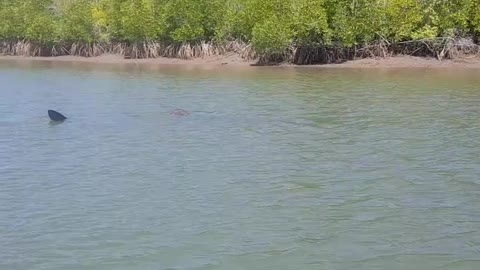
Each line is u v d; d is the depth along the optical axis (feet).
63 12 171.53
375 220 31.32
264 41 125.08
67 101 76.54
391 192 35.99
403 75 101.24
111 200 35.19
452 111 62.69
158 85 93.04
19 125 59.57
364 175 39.63
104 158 45.47
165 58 148.77
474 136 50.83
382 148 47.06
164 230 30.25
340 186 37.27
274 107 67.92
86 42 166.20
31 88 92.48
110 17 157.79
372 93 78.28
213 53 141.59
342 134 52.60
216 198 35.22
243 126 57.16
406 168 41.22
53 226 31.12
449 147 47.06
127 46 158.30
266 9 128.06
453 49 121.19
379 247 27.86
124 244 28.58
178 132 54.85
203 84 93.20
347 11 123.85
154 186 37.83
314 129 55.11
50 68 133.59
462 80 91.71
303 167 41.78
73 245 28.58
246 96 77.77
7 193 36.96
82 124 59.67
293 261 26.43
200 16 140.87
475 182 37.81
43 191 37.27
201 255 27.17
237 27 136.15
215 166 42.47
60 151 48.06
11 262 26.89
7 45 181.27
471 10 119.44
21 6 177.17
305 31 123.24
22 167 43.19
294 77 101.30
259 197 35.27
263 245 28.19
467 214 32.14
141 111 66.95
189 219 31.76
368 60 124.47
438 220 31.27
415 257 26.76
